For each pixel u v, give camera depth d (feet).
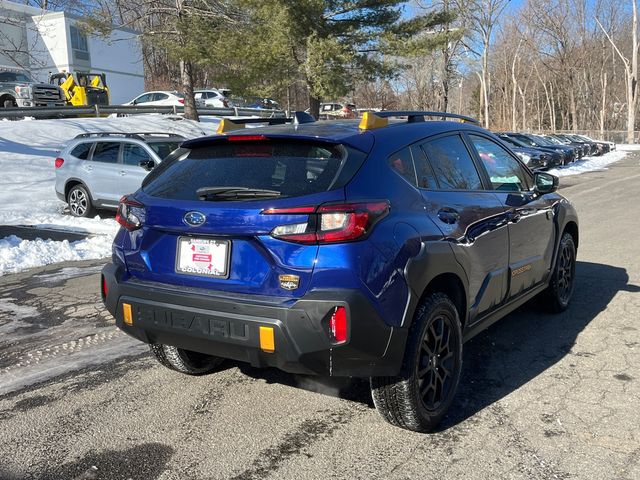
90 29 71.31
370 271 9.39
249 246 9.84
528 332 16.16
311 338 9.28
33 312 18.79
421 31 79.20
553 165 75.92
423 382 10.74
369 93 191.62
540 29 214.28
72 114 76.38
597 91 241.35
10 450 10.41
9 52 67.26
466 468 9.68
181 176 11.32
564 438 10.59
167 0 75.41
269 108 110.83
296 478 9.48
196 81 135.23
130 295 11.01
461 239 11.54
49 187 45.50
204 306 10.03
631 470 9.53
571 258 18.20
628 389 12.50
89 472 9.70
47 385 13.17
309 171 10.07
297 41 70.44
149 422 11.43
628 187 54.34
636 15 177.17
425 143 12.11
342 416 11.60
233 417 11.60
